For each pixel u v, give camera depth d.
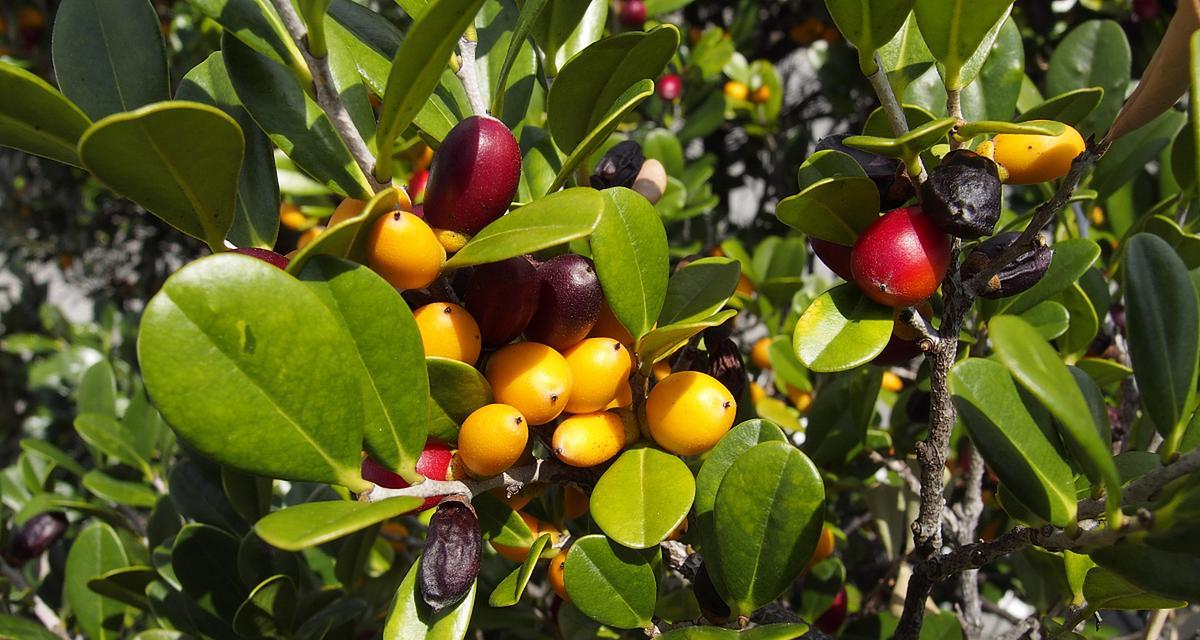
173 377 0.11
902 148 0.13
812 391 0.31
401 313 0.12
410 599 0.13
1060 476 0.13
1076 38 0.26
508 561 0.26
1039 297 0.20
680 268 0.18
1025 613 0.42
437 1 0.11
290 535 0.10
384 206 0.12
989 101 0.20
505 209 0.13
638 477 0.14
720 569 0.15
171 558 0.23
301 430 0.12
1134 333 0.12
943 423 0.15
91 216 0.83
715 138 0.60
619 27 0.41
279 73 0.15
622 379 0.14
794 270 0.35
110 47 0.16
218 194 0.13
